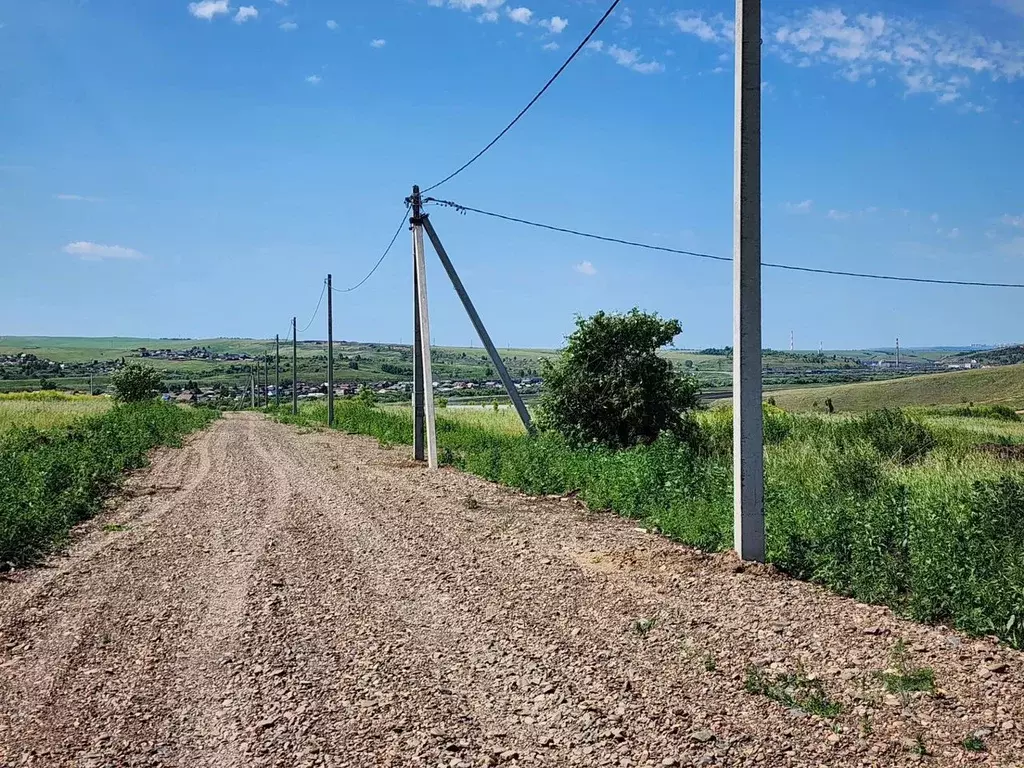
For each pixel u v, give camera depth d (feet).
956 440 68.28
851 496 35.40
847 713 17.03
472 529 40.19
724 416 82.58
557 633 23.25
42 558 35.86
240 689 19.75
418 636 23.49
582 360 67.62
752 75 29.48
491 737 16.65
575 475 52.42
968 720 16.42
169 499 54.44
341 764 15.65
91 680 20.71
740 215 29.66
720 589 26.89
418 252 74.38
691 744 15.85
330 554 35.27
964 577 23.90
